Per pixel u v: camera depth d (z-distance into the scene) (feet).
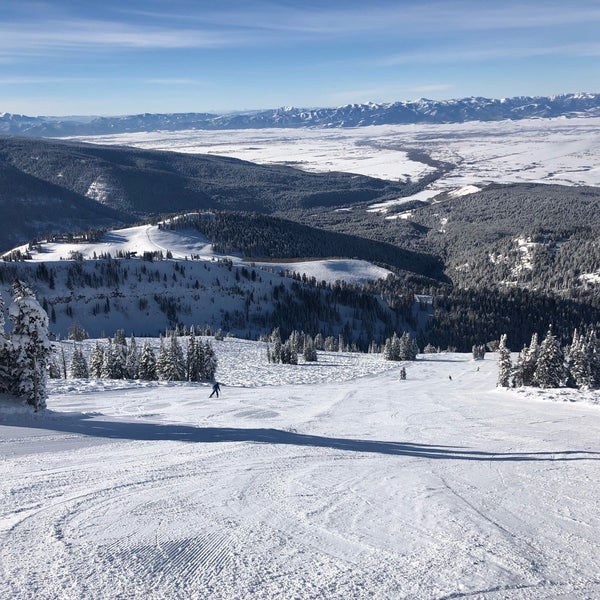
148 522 35.91
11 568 27.84
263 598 25.89
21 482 45.14
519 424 93.61
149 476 48.52
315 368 325.83
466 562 31.27
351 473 52.95
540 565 31.22
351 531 35.99
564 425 91.81
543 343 165.78
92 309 653.71
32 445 62.69
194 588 26.61
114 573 27.73
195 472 50.85
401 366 348.59
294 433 81.00
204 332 537.24
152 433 74.69
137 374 217.15
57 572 27.55
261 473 51.34
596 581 29.30
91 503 39.68
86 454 58.54
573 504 43.68
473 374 297.12
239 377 264.93
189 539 33.04
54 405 115.96
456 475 53.57
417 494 45.80
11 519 35.50
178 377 204.33
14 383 88.17
